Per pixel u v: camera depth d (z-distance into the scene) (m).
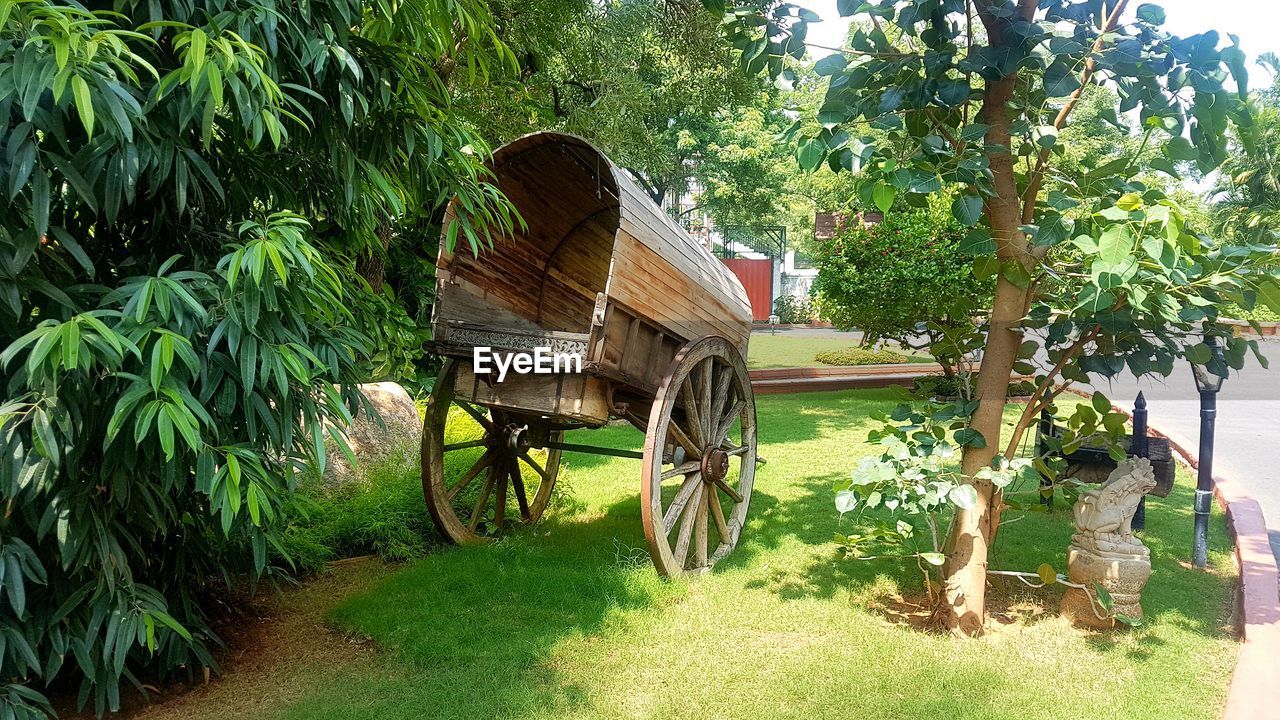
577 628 3.82
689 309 4.80
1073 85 3.26
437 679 3.30
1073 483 3.99
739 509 5.37
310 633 3.87
